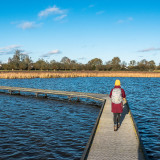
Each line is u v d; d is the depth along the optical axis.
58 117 12.05
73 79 48.09
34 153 6.87
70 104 17.00
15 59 100.62
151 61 132.88
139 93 23.52
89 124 10.59
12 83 35.69
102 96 17.52
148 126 10.26
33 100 18.89
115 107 7.43
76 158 6.52
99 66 110.19
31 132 9.08
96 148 5.97
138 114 12.88
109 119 9.46
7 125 10.13
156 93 23.52
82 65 107.69
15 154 6.77
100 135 7.16
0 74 45.09
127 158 5.25
